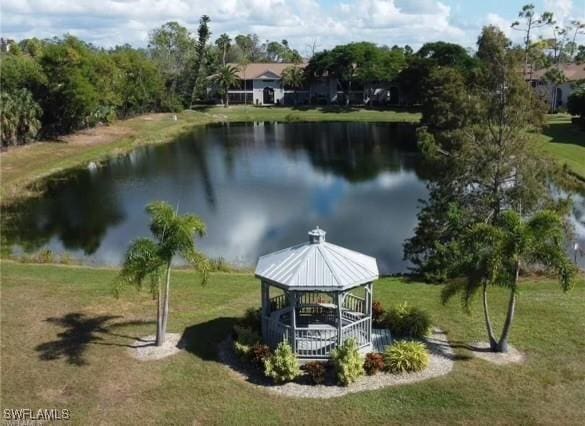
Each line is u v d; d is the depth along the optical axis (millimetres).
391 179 57969
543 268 29766
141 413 16719
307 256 19375
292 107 127625
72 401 17312
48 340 21016
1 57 89312
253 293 26281
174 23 144500
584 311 23469
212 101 136125
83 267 31141
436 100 62500
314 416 16516
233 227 41844
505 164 29406
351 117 112312
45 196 52312
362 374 18422
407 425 16109
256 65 141250
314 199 50031
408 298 25438
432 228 31297
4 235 40344
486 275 19125
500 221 20641
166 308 20531
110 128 92438
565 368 18922
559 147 63344
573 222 39094
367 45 131125
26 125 72938
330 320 21391
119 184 57438
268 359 18297
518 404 17000
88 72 86375
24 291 25906
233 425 16172
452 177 30609
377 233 39844
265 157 72625
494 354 19922
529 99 29906
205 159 71750
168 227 19609
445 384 17969
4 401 17297
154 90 111125
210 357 19875
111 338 21250
